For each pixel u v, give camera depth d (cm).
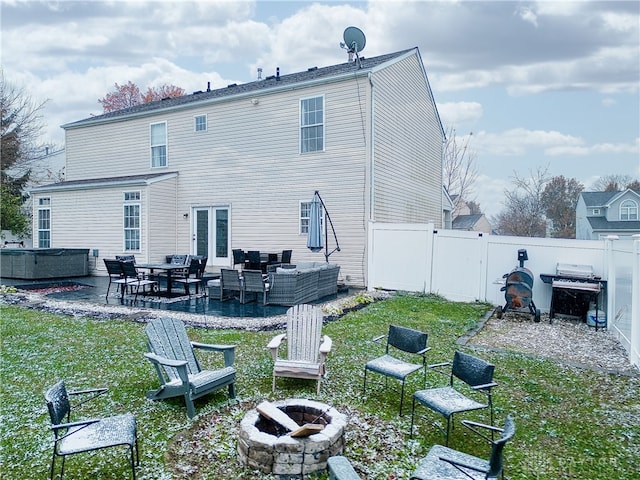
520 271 824
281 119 1272
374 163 1173
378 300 966
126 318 754
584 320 818
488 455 321
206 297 983
